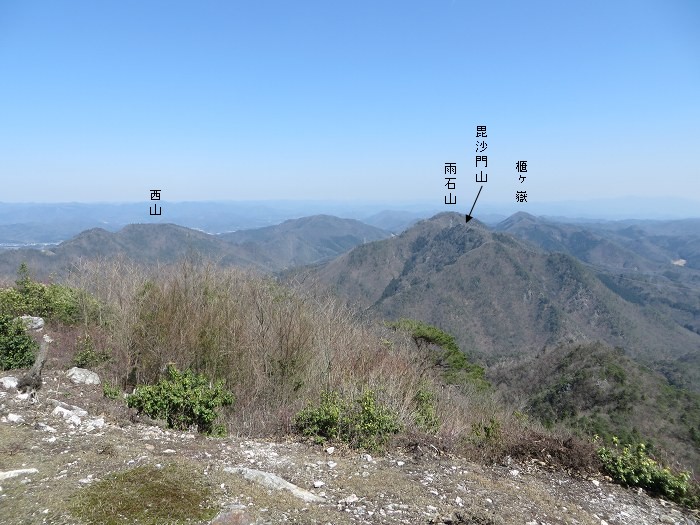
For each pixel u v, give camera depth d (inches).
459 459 201.8
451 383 564.7
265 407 265.9
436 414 282.5
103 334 324.5
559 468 205.5
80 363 295.3
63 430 178.2
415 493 156.3
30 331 334.3
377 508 142.9
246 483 144.0
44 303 374.3
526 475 193.6
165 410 215.5
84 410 205.5
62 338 328.5
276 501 135.6
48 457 151.6
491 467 197.9
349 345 343.0
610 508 172.2
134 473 141.7
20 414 186.1
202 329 295.6
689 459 496.7
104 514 118.6
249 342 291.9
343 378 283.1
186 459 160.4
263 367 283.6
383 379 289.3
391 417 222.4
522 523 144.9
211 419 216.1
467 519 140.5
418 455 200.2
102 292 359.3
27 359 264.1
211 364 286.8
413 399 290.2
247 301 323.9
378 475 169.8
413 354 414.9
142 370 292.7
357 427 208.5
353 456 193.3
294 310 316.8
